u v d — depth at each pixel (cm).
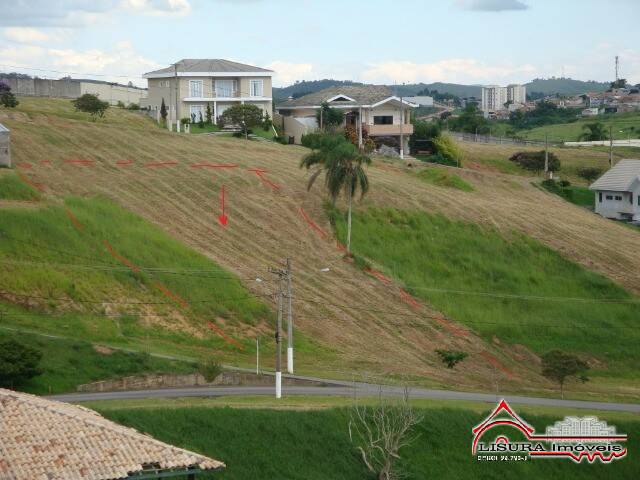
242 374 5238
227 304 6328
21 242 6197
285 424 4325
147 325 5856
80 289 5947
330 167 7488
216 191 8212
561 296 7638
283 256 7288
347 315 6644
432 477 4347
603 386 6406
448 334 6781
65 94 12331
